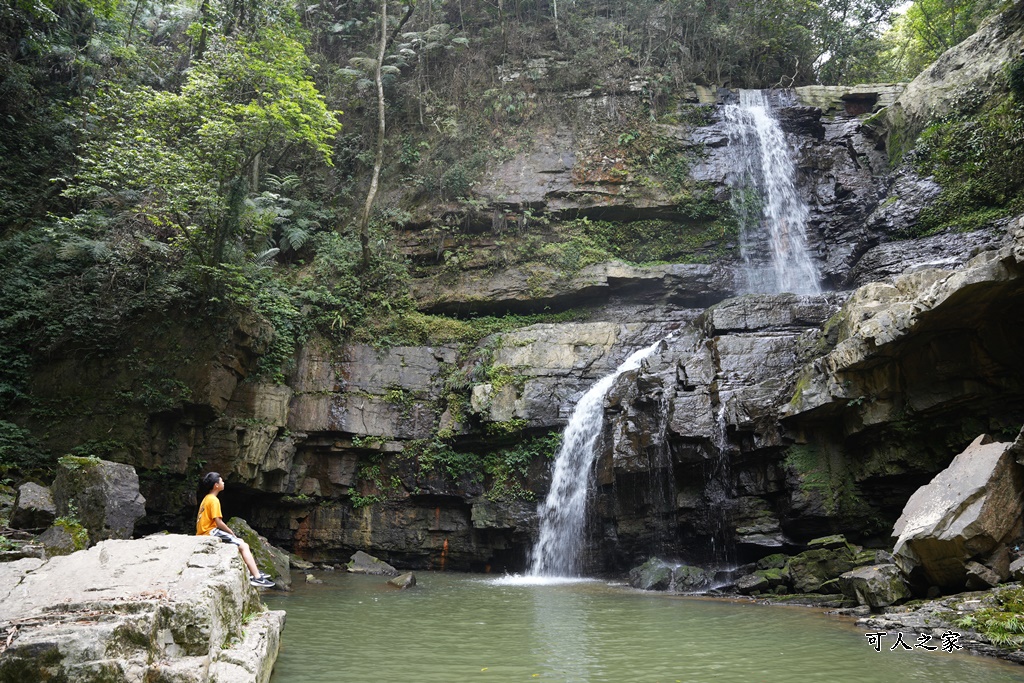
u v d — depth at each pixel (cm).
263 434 1959
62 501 1340
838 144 2616
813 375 1498
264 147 2052
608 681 739
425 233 2494
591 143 2605
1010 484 1052
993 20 2191
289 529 2041
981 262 1270
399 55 2828
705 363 1673
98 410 1878
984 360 1312
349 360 2173
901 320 1319
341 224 2636
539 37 2886
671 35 2889
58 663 482
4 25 2383
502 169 2578
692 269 2350
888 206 2214
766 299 1802
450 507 2048
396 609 1215
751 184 2584
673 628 1041
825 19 3055
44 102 2484
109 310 1955
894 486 1436
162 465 1877
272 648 748
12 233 2253
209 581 659
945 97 2231
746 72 3067
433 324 2295
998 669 783
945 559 1028
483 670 782
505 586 1573
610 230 2516
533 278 2364
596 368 2023
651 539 1669
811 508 1456
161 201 2028
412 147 2702
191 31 2533
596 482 1780
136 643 525
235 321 1972
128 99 2105
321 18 3105
